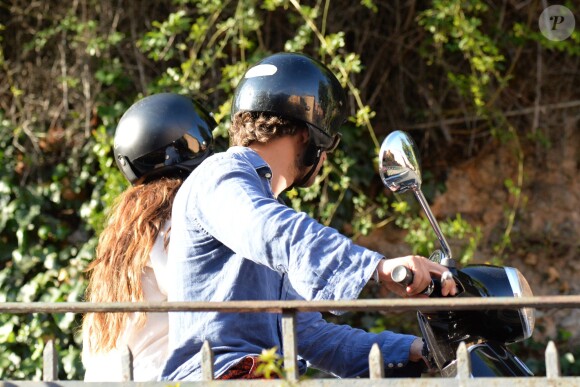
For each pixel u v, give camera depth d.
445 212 17.53
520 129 17.91
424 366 7.30
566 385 4.86
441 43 16.75
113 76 16.83
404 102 17.64
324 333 7.62
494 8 17.33
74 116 17.23
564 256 17.64
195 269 6.14
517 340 6.25
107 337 7.01
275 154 6.89
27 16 17.58
